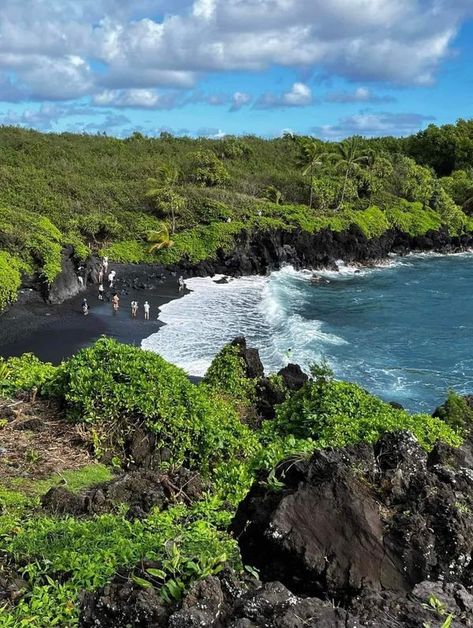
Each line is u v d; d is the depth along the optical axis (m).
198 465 12.35
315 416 13.03
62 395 13.86
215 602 4.96
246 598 5.02
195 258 52.66
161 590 5.31
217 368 18.89
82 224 52.06
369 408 13.19
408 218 69.56
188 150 81.12
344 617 4.78
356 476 6.42
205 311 39.97
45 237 42.62
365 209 68.31
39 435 12.52
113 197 59.62
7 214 45.00
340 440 11.34
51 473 11.12
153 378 13.42
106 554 6.80
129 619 5.21
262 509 6.10
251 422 17.00
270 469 6.70
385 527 5.88
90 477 11.14
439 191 76.75
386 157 81.81
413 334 37.59
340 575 5.41
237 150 82.94
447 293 50.22
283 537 5.56
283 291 48.53
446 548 5.78
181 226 57.06
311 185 67.69
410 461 6.95
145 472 11.12
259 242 55.81
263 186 70.88
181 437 12.40
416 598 5.17
